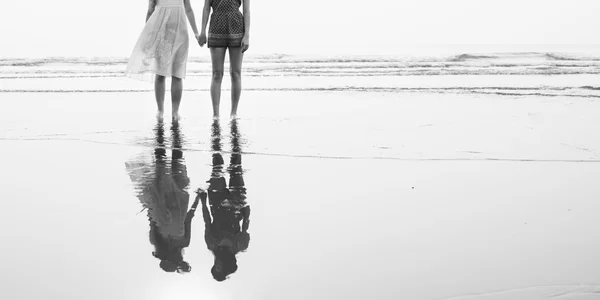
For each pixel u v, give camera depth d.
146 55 5.59
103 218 2.40
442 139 4.50
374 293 1.62
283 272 1.79
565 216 2.45
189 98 7.98
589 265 1.81
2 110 6.34
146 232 2.21
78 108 6.62
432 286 1.66
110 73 13.23
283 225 2.31
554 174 3.36
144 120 5.70
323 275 1.76
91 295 1.60
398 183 3.12
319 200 2.74
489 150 4.08
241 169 3.50
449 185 3.08
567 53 24.28
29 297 1.58
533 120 5.40
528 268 1.79
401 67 15.39
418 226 2.29
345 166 3.60
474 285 1.66
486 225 2.31
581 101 6.89
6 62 17.11
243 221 2.38
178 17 5.58
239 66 5.78
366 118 5.66
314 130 4.98
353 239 2.12
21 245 2.03
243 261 1.89
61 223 2.32
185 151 4.12
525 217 2.43
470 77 11.41
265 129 5.08
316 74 12.59
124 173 3.37
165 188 2.98
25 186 3.00
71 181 3.14
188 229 2.26
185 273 1.78
